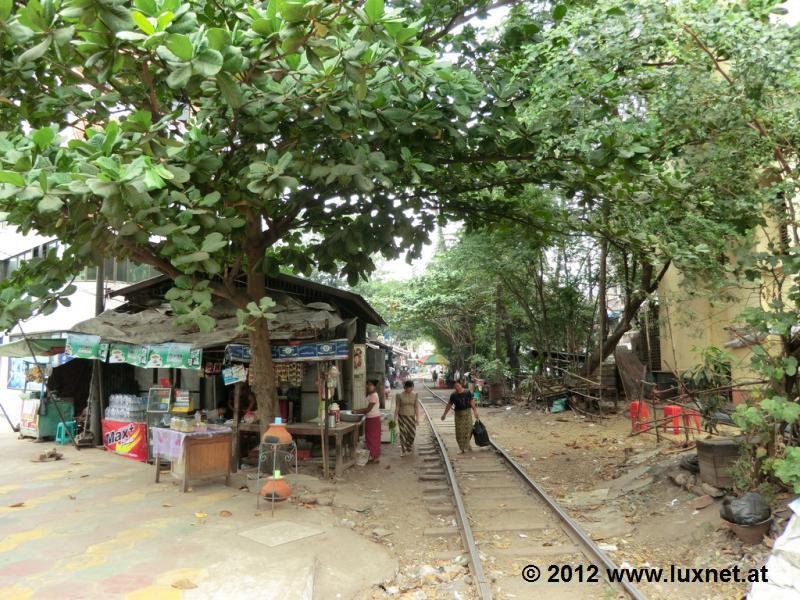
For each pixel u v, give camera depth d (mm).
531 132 8008
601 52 5965
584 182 8891
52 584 5000
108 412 12086
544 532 7211
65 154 5238
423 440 15562
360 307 14406
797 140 5742
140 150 5598
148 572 5289
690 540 6246
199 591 4871
